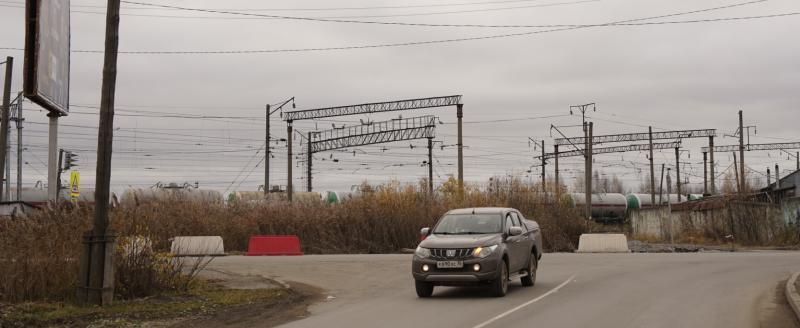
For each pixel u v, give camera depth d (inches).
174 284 644.7
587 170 2218.3
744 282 674.2
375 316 490.6
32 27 690.2
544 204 1583.4
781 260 958.4
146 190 1868.8
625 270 810.2
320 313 521.0
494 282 567.2
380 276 805.9
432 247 571.8
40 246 569.3
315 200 1627.7
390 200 1555.1
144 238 626.2
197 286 677.9
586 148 2322.8
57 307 529.0
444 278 562.3
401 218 1489.9
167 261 644.1
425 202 1578.5
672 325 430.6
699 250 1353.3
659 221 1952.5
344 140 2261.3
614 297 564.7
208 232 1368.1
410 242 1481.3
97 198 553.6
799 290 550.9
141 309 536.7
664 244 1603.1
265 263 982.4
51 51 745.0
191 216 1371.8
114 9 570.3
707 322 441.4
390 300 584.7
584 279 711.7
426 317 477.4
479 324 441.1
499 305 526.3
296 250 1263.5
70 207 649.0
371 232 1467.8
